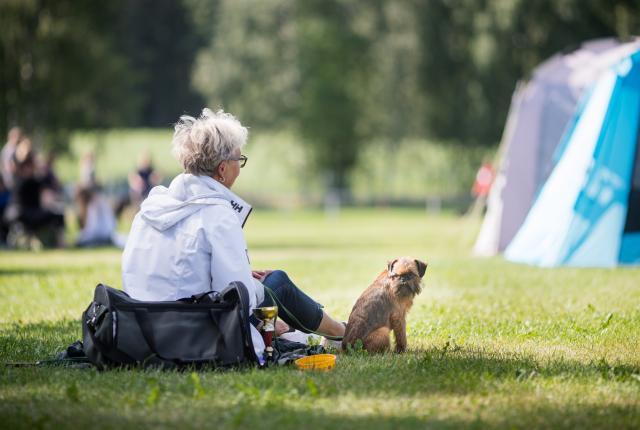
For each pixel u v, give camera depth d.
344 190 59.25
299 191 59.56
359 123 57.44
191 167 6.38
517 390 5.54
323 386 5.58
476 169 49.75
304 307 6.85
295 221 41.41
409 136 55.81
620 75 14.95
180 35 78.00
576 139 15.62
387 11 52.06
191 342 5.96
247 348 5.98
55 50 40.06
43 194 23.28
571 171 15.48
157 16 77.50
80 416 4.95
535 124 18.56
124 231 28.81
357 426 4.74
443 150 54.31
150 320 5.96
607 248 14.91
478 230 28.22
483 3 43.56
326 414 4.98
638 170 15.02
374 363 6.31
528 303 10.10
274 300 6.69
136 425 4.77
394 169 59.72
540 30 42.22
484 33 42.81
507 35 42.66
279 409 5.06
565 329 8.15
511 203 18.89
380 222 39.88
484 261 16.42
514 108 18.92
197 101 78.94
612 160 15.04
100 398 5.30
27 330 8.41
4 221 22.50
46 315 9.62
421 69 47.28
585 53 18.20
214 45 60.34
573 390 5.54
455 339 7.72
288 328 7.13
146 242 6.25
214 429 4.70
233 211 6.30
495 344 7.42
